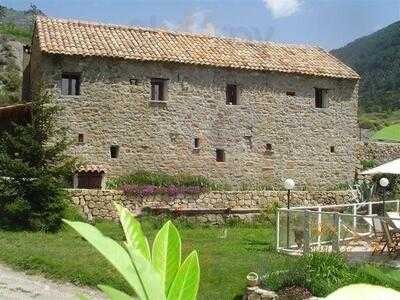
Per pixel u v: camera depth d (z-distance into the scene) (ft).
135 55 78.69
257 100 86.43
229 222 74.95
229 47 90.12
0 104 122.52
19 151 61.00
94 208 69.97
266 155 86.79
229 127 84.94
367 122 173.58
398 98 250.16
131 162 79.77
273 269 41.32
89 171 76.13
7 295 39.68
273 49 94.07
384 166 50.19
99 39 81.10
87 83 77.51
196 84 83.20
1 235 55.06
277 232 52.06
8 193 58.80
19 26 222.07
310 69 88.79
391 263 42.50
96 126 78.02
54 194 60.18
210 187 82.23
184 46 85.97
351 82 92.48
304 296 36.04
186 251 51.16
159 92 82.84
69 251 49.34
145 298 2.50
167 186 77.41
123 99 79.36
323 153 90.38
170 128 81.82
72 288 42.24
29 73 92.63
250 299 37.19
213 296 39.65
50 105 75.10
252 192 78.38
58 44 75.87
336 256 39.73
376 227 47.39
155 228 67.15
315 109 90.02
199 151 83.15
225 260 46.34
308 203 82.43
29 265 45.83
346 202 86.12
